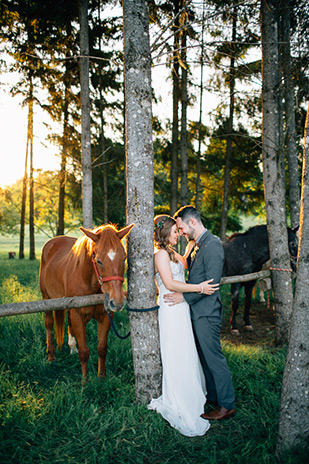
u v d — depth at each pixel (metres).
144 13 2.72
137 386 2.83
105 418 2.62
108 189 15.62
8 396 2.94
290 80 6.03
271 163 4.55
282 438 2.13
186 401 2.58
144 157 2.75
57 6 7.75
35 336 4.53
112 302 2.63
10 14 7.45
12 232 31.66
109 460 2.19
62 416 2.62
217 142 14.99
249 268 5.65
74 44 8.45
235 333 5.50
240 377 3.37
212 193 17.00
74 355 4.12
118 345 4.11
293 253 5.25
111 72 11.88
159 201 17.00
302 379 2.08
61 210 16.27
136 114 2.73
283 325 4.61
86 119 7.02
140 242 2.76
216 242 2.71
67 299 2.82
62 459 2.16
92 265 3.18
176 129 12.62
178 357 2.64
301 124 6.95
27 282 9.27
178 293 2.70
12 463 2.13
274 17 4.43
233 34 6.70
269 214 4.61
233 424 2.63
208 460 2.16
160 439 2.43
